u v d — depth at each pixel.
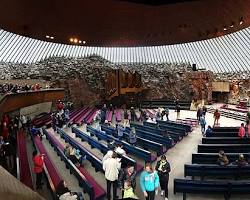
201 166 9.43
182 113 29.98
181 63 38.28
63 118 22.23
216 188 8.12
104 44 28.53
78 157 11.77
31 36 24.48
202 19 19.61
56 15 18.30
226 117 27.22
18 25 20.59
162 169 8.39
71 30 22.44
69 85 31.78
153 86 36.59
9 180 1.04
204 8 17.27
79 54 37.91
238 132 15.62
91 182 9.82
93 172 11.27
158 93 36.44
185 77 36.25
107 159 8.41
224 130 17.00
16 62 31.34
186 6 16.86
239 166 9.41
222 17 19.12
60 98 25.58
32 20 19.33
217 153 11.53
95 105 33.12
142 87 36.38
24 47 31.36
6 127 12.34
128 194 6.85
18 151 12.95
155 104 35.69
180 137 16.94
